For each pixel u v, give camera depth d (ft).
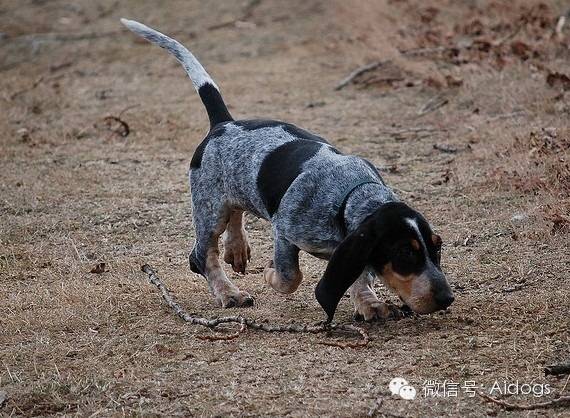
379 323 32.09
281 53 79.56
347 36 79.36
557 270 35.81
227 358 30.07
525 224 40.42
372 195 30.96
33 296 36.14
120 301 35.29
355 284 32.60
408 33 72.18
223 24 89.45
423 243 29.58
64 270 39.50
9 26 93.45
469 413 26.16
